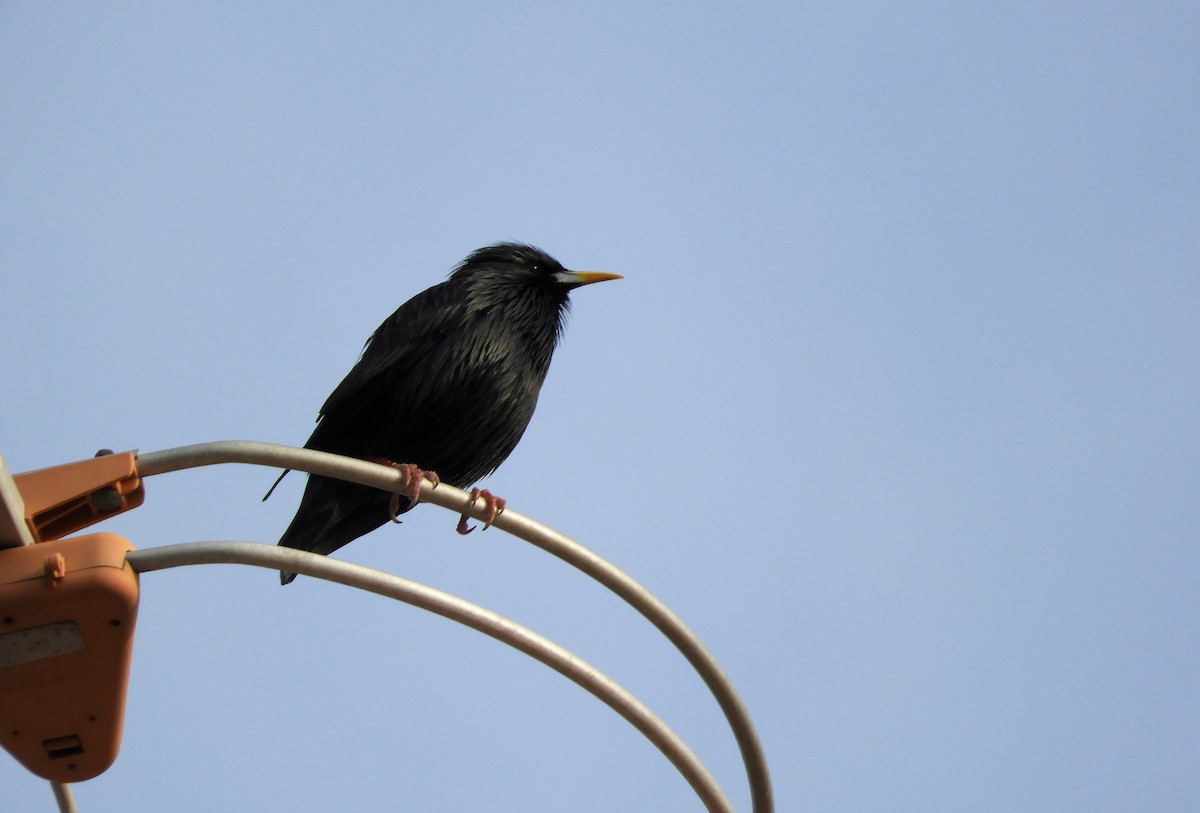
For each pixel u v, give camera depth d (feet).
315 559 27.68
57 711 28.07
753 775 32.78
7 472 25.58
